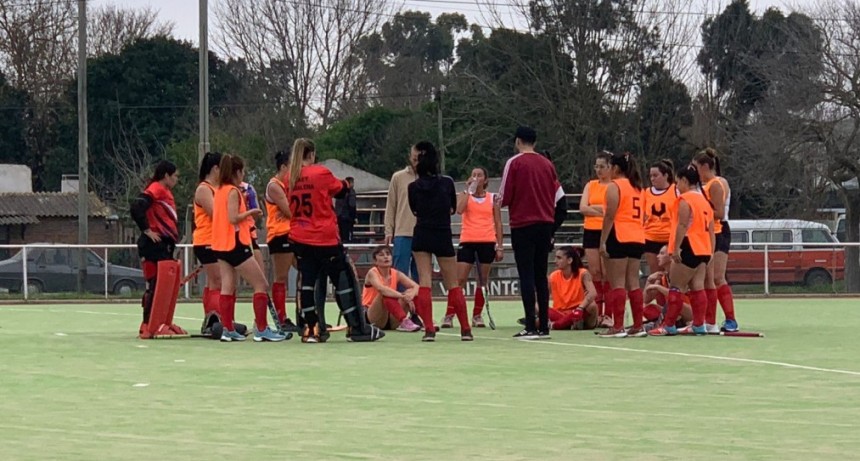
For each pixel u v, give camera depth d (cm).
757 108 4509
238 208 1302
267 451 664
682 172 1354
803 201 3872
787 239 3709
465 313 1305
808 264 2608
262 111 5584
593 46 4791
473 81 5106
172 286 1361
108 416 786
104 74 5981
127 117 5959
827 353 1179
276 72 6066
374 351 1189
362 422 762
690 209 1352
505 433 721
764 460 640
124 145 5847
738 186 4253
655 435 714
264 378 978
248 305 2200
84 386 934
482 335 1395
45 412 805
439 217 1286
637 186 1351
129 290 2602
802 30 4047
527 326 1323
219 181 1307
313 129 5806
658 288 1476
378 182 4975
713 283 1394
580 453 659
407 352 1179
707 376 994
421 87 7119
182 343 1288
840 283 2619
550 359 1116
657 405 834
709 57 5500
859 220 3931
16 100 6397
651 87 4922
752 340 1321
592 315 1472
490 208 1516
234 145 4572
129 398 868
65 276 2577
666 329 1384
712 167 1387
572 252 1491
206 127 2998
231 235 1295
